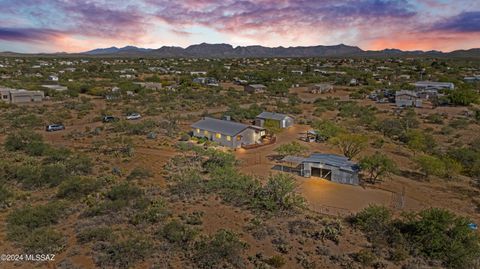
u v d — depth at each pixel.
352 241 21.55
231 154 39.47
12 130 51.53
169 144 45.41
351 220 24.56
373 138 50.62
